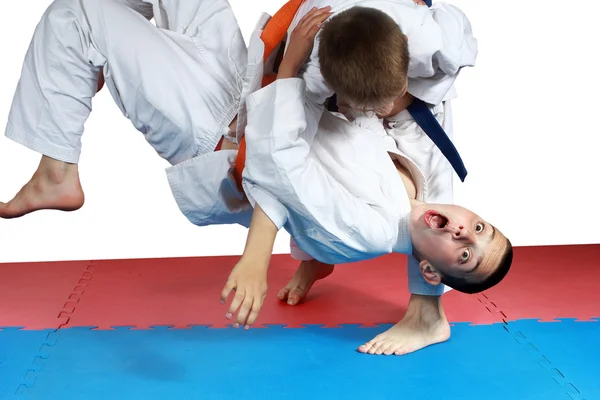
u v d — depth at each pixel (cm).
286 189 381
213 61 431
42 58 426
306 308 505
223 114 428
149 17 467
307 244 411
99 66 429
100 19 424
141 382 404
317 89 390
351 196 397
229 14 441
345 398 390
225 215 441
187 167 427
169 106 422
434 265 420
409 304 456
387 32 362
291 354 438
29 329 470
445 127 446
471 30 430
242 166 414
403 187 415
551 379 410
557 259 600
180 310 502
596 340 458
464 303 514
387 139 425
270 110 383
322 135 411
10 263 600
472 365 426
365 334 465
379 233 401
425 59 389
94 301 518
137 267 589
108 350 441
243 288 372
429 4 434
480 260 413
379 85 361
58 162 436
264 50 410
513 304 512
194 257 614
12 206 446
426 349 445
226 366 422
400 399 389
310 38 388
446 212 413
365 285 546
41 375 411
